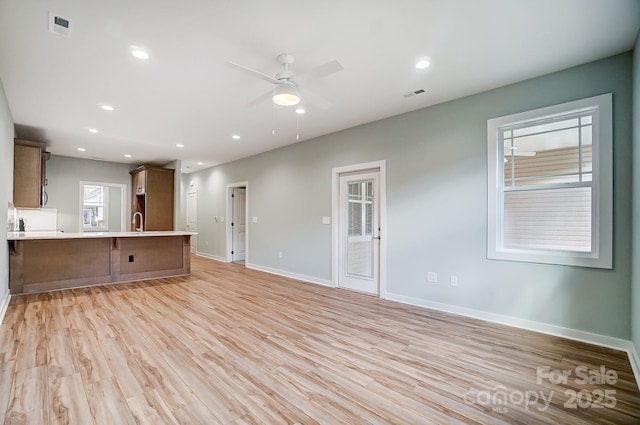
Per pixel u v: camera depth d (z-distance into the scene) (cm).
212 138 550
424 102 379
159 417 176
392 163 430
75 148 633
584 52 267
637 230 240
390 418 177
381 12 214
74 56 271
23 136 532
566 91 295
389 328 320
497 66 291
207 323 330
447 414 182
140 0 202
